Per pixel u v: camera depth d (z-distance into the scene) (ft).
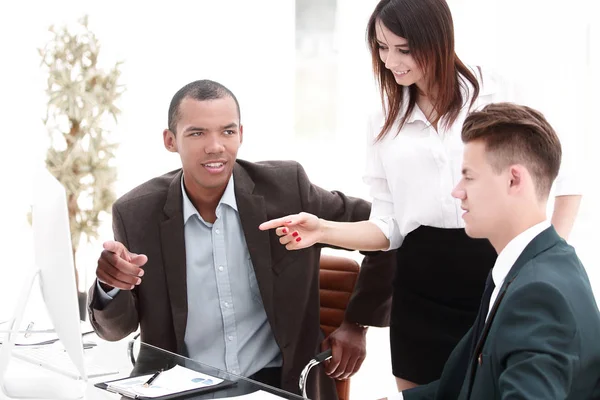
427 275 6.47
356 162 13.05
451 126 6.25
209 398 4.74
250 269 6.58
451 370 4.73
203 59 14.29
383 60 6.34
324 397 6.98
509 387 3.58
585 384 3.78
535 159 4.15
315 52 13.52
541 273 3.84
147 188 6.60
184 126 6.09
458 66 6.22
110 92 12.94
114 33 14.55
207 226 6.52
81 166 12.66
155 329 6.43
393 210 6.86
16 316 5.26
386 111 6.69
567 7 10.56
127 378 5.17
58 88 13.08
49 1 14.66
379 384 11.93
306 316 6.76
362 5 12.66
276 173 6.77
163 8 14.39
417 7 5.97
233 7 14.01
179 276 6.37
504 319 3.79
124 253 5.62
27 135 15.07
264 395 4.78
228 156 6.16
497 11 10.90
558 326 3.62
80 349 4.84
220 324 6.58
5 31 14.75
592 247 11.17
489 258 6.19
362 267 7.11
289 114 13.84
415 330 6.61
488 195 4.25
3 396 4.96
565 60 10.61
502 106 4.33
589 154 10.71
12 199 15.17
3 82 14.87
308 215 6.23
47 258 5.10
